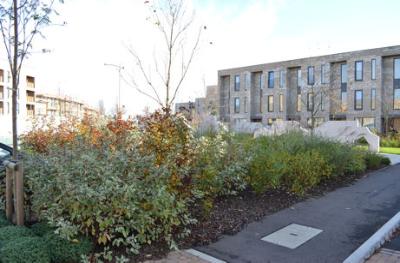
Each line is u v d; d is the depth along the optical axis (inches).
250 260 164.6
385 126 1283.2
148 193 175.5
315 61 1482.5
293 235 198.8
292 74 1596.9
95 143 230.2
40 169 190.4
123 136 241.3
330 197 296.4
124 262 155.5
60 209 159.8
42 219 180.1
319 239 193.5
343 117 1395.2
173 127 214.1
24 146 331.0
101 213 163.0
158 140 203.0
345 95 1413.6
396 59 1301.7
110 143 222.2
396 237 204.5
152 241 177.6
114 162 181.0
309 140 396.2
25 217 198.8
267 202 265.7
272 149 337.4
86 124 396.5
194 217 217.2
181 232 190.4
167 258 162.9
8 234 163.5
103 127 338.0
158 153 199.9
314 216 237.5
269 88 1667.1
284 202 269.0
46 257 144.1
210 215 224.5
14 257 137.9
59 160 187.0
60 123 457.1
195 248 177.6
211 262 160.4
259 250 176.4
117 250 166.4
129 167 182.7
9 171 198.5
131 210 161.9
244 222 218.1
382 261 168.4
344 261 162.7
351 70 1385.3
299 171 303.9
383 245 190.9
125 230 163.9
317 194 304.8
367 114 1337.4
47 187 169.6
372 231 207.8
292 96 1590.8
